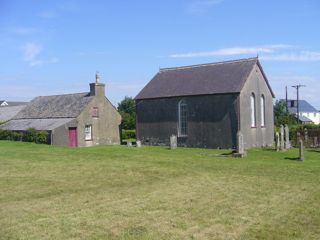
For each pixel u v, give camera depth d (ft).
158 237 32.32
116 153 101.04
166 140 139.54
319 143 128.36
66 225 35.50
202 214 39.14
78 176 62.75
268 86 140.67
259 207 42.04
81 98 159.53
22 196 47.67
